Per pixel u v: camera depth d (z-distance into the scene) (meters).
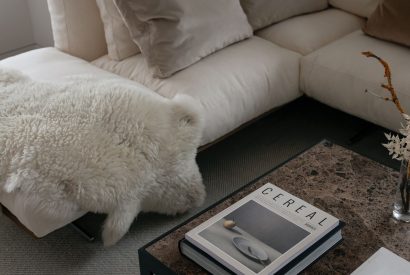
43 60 2.37
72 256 1.95
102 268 1.90
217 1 2.30
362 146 2.47
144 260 1.42
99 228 2.05
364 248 1.40
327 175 1.66
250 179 2.30
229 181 2.29
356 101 2.27
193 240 1.34
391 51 2.33
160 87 2.15
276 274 1.27
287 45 2.52
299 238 1.34
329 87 2.34
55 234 2.04
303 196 1.58
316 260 1.37
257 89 2.25
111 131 1.78
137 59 2.33
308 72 2.39
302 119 2.69
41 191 1.66
